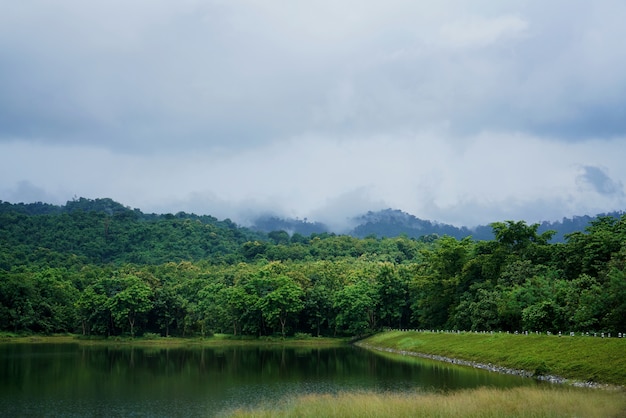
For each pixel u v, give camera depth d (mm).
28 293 176375
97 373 85688
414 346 118562
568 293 85500
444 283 126938
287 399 60438
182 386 71750
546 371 70812
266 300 161375
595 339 72562
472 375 76625
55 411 55188
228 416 50094
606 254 92875
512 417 41125
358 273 189500
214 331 175625
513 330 102312
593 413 41062
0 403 59656
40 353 122500
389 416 43250
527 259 110188
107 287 172625
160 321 167250
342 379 76688
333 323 166125
